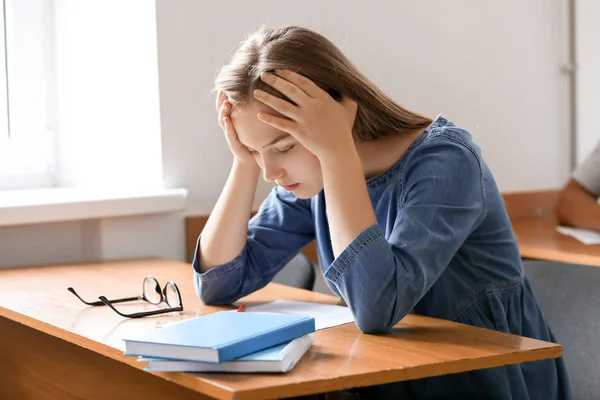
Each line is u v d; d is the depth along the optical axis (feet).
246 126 5.59
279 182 5.69
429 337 5.19
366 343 5.06
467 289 6.11
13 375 7.80
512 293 6.22
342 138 5.43
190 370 4.42
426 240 5.43
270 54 5.52
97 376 6.57
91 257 9.27
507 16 12.01
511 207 12.11
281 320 4.86
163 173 9.29
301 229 6.96
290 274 8.09
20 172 10.38
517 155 12.27
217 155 9.64
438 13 11.30
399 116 6.02
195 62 9.41
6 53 10.34
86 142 10.33
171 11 9.23
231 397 4.08
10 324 7.79
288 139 5.52
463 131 6.00
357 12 10.55
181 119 9.37
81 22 10.25
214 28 9.50
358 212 5.39
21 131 10.43
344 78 5.70
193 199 9.53
